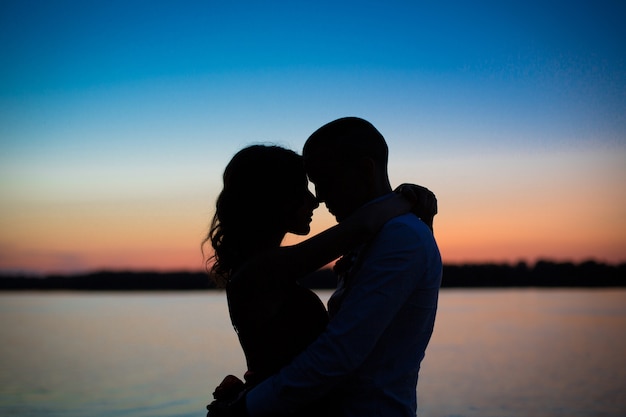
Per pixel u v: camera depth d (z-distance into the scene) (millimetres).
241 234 2100
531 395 8625
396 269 1840
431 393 8820
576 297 43594
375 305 1820
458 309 29891
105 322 23938
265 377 1961
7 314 29688
